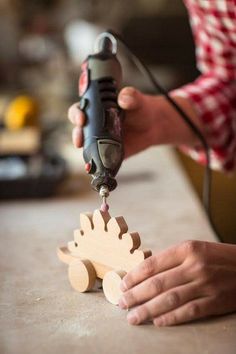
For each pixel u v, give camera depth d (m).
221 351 0.69
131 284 0.76
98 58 0.98
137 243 0.79
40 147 1.55
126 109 1.04
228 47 1.24
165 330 0.73
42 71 2.77
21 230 1.14
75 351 0.69
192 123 1.23
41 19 3.03
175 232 1.10
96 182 0.82
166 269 0.75
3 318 0.78
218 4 1.11
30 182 1.32
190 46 3.18
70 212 1.25
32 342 0.72
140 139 1.17
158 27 3.18
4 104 2.08
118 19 3.14
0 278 0.92
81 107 0.93
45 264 0.97
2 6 2.81
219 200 2.09
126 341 0.71
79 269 0.84
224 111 1.29
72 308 0.80
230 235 1.84
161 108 1.19
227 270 0.76
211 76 1.34
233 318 0.76
